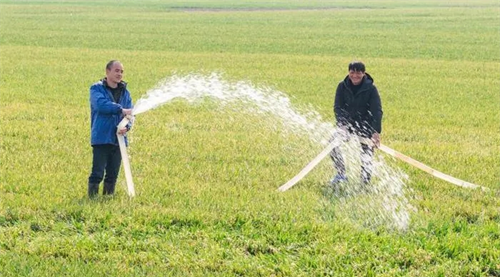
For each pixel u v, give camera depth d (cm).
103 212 1009
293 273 841
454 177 1276
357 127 1234
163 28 5212
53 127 1658
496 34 4925
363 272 852
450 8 7719
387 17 6456
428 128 1783
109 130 1092
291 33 4909
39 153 1395
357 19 6225
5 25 5303
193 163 1341
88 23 5588
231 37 4584
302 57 3488
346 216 1040
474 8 7694
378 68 3120
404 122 1856
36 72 2809
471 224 1025
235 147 1470
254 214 1024
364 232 966
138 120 1742
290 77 2772
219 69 2991
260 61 3303
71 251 888
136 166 1303
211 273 834
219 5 8231
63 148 1440
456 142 1619
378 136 1217
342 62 3319
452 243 927
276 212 1035
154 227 975
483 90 2516
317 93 2372
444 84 2656
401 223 1009
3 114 1825
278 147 1470
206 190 1149
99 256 877
